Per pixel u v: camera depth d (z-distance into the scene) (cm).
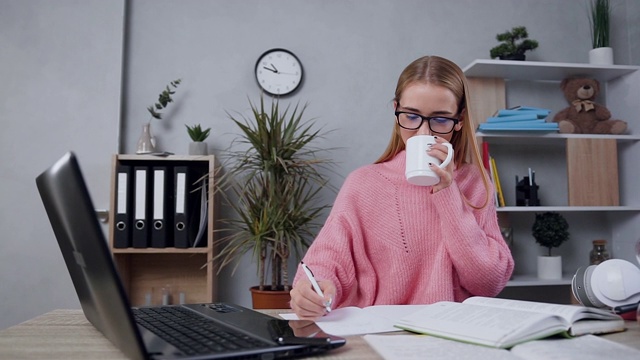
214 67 243
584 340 61
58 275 221
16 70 227
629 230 244
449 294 110
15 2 230
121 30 233
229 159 238
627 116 248
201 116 240
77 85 229
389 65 251
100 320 61
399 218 118
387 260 118
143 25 241
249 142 229
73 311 92
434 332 65
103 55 231
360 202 122
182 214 205
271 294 197
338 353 58
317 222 238
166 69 240
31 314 218
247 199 213
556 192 254
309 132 243
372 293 116
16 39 229
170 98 231
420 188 120
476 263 103
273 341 57
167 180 207
